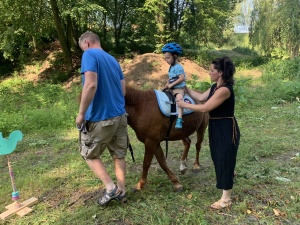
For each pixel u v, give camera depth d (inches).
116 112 136.7
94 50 133.0
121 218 138.5
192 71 616.4
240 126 279.3
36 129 315.9
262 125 278.7
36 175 200.1
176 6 729.0
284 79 545.3
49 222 139.9
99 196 161.8
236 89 373.4
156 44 722.2
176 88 158.4
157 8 647.8
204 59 768.3
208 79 571.5
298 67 560.7
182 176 182.2
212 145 135.6
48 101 461.1
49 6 648.4
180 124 148.9
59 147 257.0
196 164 189.3
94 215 140.8
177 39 743.1
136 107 151.2
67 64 681.6
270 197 148.0
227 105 130.9
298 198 144.7
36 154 246.8
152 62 606.5
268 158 200.7
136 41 770.8
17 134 150.0
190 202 147.1
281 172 176.4
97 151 139.6
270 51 741.9
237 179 168.2
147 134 150.6
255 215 134.6
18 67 743.7
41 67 735.1
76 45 745.6
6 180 195.5
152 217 137.3
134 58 681.0
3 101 498.9
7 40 626.2
